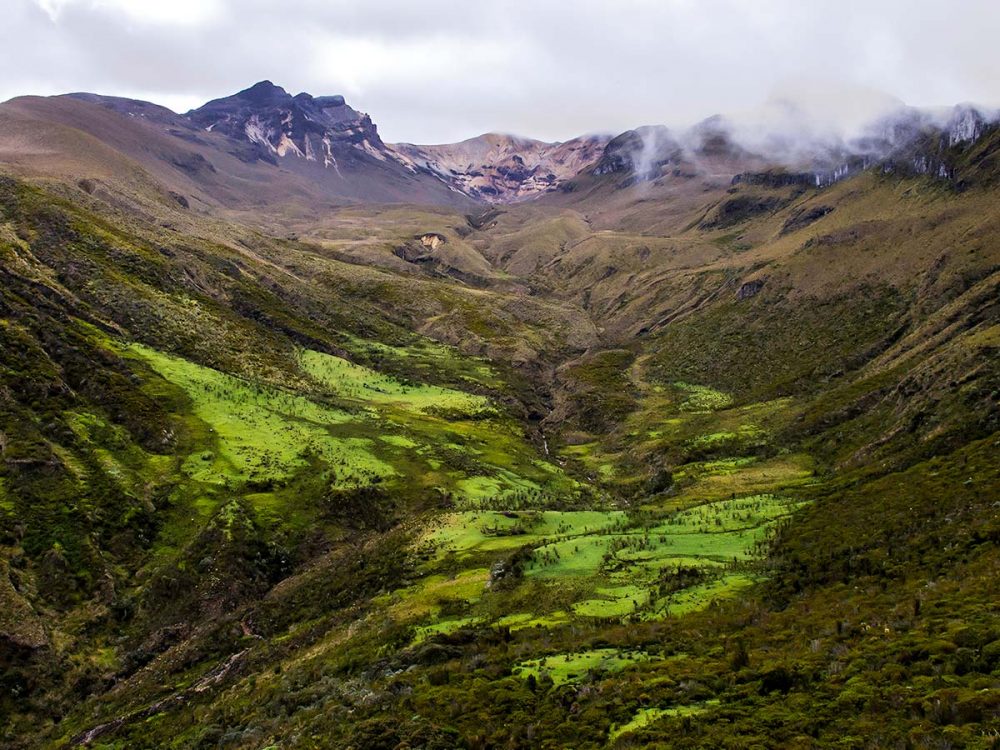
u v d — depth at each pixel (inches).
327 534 4407.0
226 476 4694.9
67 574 3607.3
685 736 1090.7
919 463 3368.6
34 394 4608.8
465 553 3225.9
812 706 1096.8
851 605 1657.2
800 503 3262.8
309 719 1739.7
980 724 904.3
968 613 1327.5
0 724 2871.6
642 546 2751.0
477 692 1473.9
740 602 1926.7
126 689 3046.3
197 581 3794.3
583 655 1648.6
